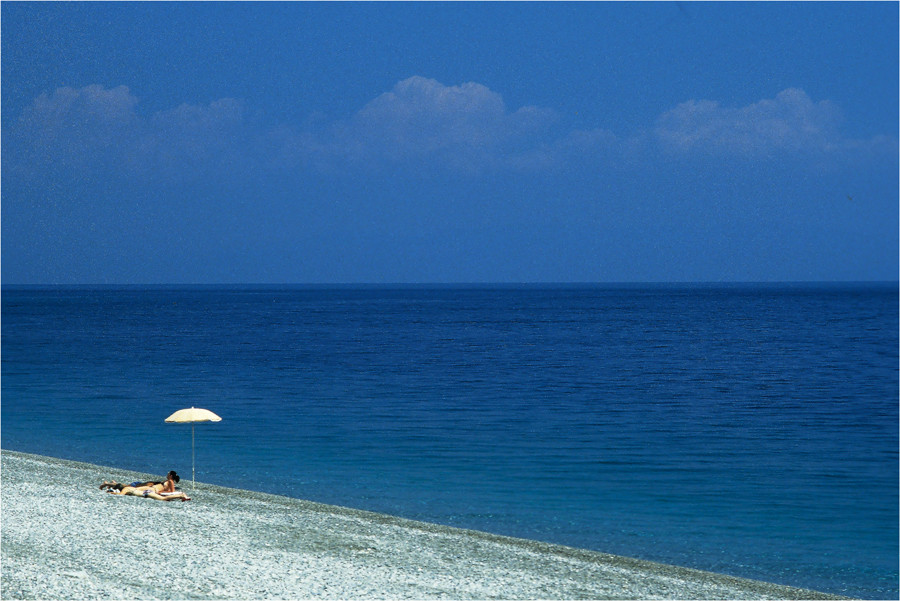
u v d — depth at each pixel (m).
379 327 138.75
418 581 18.92
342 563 19.97
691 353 92.38
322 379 66.06
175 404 52.03
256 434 41.94
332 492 30.19
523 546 23.33
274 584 17.84
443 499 29.28
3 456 34.00
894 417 49.41
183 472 33.25
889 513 28.06
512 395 57.41
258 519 24.23
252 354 87.69
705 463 35.78
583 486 31.42
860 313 195.25
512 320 163.12
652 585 20.08
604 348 98.31
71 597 15.87
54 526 21.52
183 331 125.38
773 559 23.27
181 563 18.89
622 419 47.66
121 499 25.80
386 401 54.03
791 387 63.38
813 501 29.55
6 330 125.06
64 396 55.53
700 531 25.80
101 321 153.38
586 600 18.48
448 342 106.31
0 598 15.44
